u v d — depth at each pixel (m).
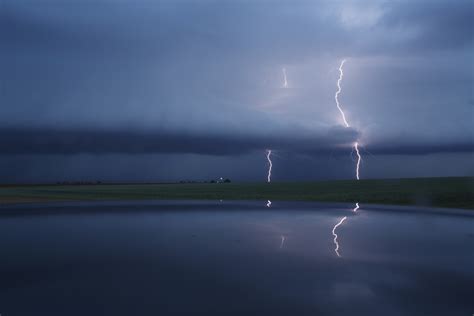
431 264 9.66
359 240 13.44
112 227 17.19
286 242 13.03
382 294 7.25
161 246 12.26
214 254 10.92
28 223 18.81
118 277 8.42
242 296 7.10
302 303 6.73
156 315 6.16
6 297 7.05
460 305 6.66
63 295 7.17
